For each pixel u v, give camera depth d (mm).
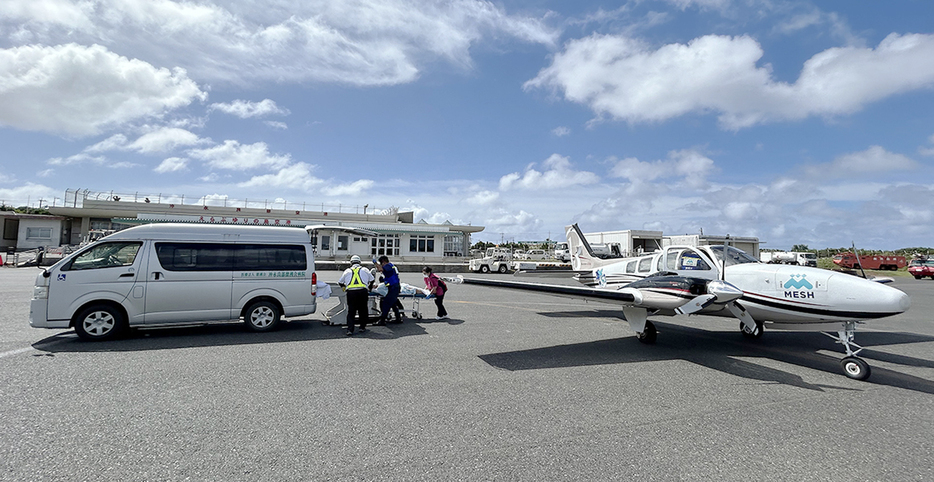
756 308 6781
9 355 5703
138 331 7594
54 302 6387
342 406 4074
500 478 2812
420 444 3295
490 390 4652
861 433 3729
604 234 45156
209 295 7219
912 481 2930
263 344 6699
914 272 31453
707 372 5617
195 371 5129
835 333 8883
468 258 36250
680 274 8125
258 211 36562
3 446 3121
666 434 3600
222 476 2770
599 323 9500
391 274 8750
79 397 4164
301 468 2893
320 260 29422
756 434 3648
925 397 4766
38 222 31312
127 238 6879
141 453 3059
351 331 7680
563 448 3285
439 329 8406
